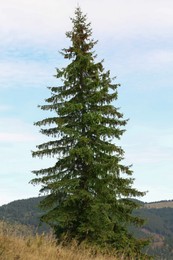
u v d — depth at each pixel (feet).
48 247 35.01
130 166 65.77
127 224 65.62
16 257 29.55
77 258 35.29
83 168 64.49
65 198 63.52
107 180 61.46
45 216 60.75
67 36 72.02
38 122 66.54
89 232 59.72
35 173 65.05
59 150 65.41
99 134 64.34
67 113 66.23
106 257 42.88
